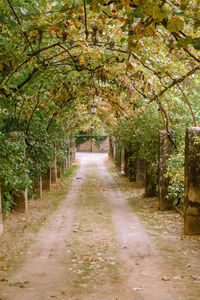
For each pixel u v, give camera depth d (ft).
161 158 36.73
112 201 44.91
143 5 10.05
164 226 29.37
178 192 34.63
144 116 42.16
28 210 38.45
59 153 69.97
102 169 94.68
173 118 38.81
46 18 19.12
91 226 30.14
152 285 15.56
